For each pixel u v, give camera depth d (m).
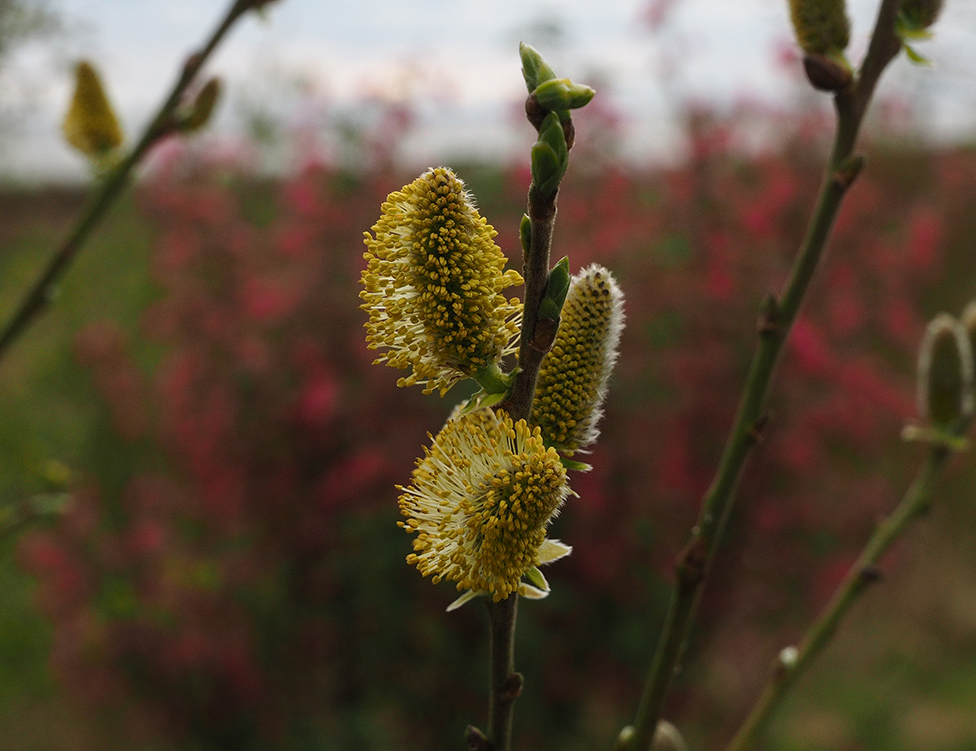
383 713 5.15
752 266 5.37
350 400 5.15
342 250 5.41
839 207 1.45
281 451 5.24
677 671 1.50
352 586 5.00
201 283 5.56
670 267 5.36
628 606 4.86
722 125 5.80
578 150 5.99
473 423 1.14
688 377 5.15
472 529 1.12
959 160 8.90
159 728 5.17
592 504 4.72
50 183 10.23
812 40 1.43
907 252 6.40
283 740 5.00
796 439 5.11
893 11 1.39
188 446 5.34
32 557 5.04
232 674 4.93
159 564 5.00
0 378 7.31
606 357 1.25
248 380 5.23
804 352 5.02
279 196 5.98
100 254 8.20
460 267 1.13
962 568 7.16
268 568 5.13
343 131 5.61
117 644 4.82
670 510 5.02
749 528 5.19
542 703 4.89
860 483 5.57
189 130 2.56
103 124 2.79
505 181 5.99
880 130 8.15
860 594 1.90
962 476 7.24
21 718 5.64
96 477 5.77
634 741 1.50
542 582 1.12
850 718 5.98
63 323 7.61
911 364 6.90
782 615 5.56
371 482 4.84
